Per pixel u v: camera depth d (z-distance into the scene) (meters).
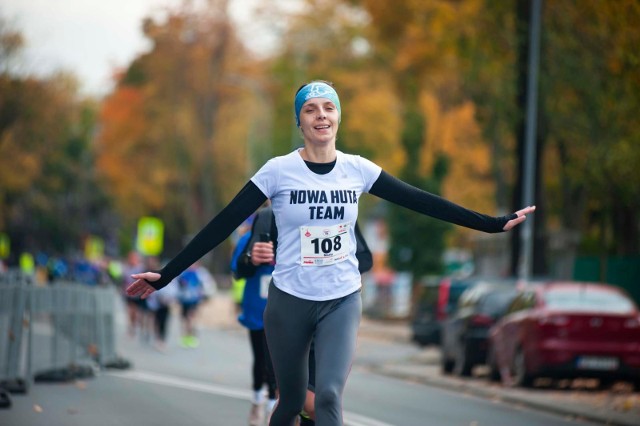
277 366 15.72
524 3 65.38
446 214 15.55
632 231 78.44
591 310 42.91
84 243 112.00
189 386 39.66
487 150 112.94
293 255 15.43
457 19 70.25
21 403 31.92
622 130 61.16
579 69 64.12
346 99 138.00
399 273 104.19
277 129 162.12
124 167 174.75
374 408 34.50
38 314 36.69
